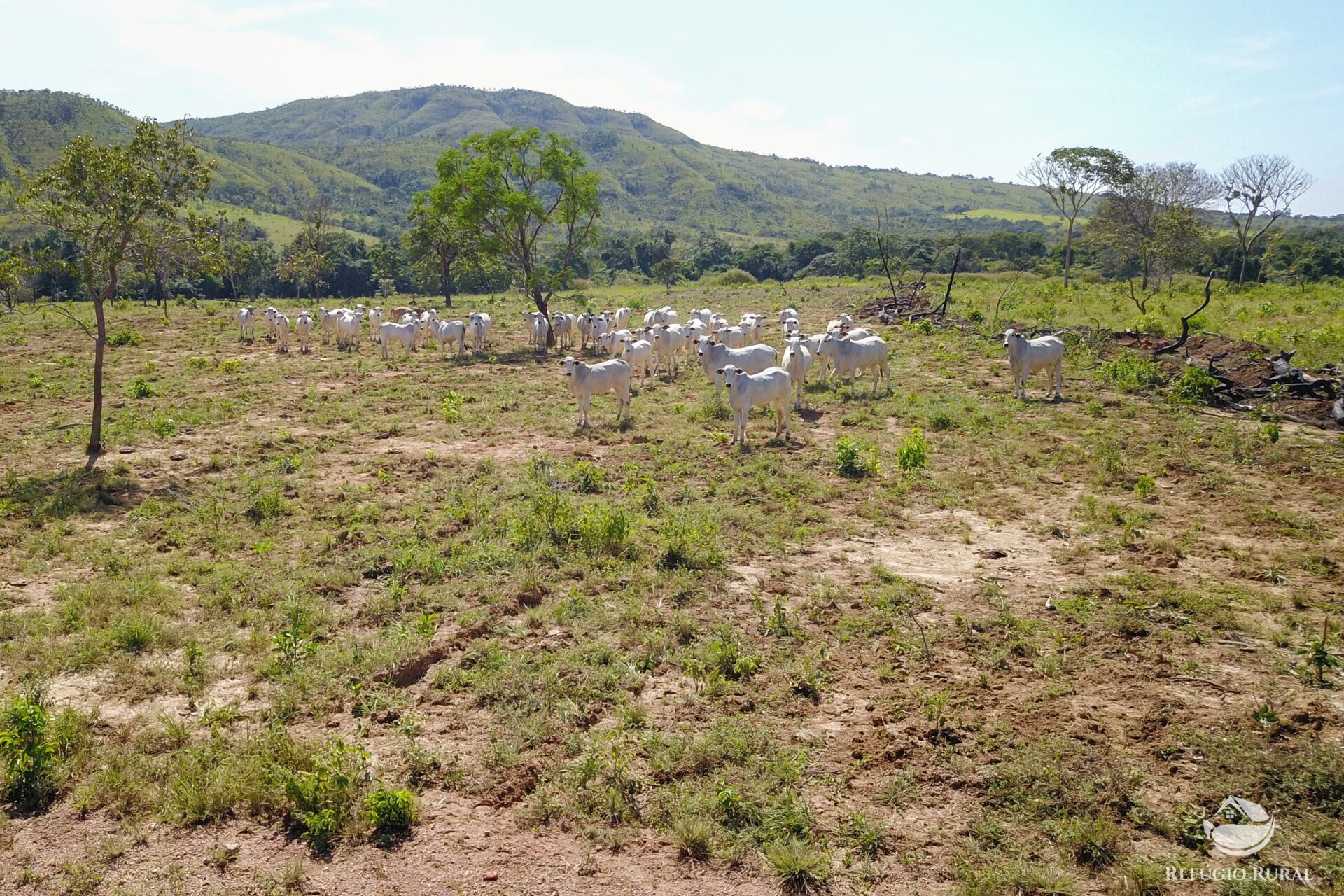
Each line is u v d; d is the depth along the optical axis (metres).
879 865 5.06
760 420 15.86
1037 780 5.66
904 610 8.19
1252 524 10.12
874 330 27.45
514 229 28.70
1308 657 7.02
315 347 26.92
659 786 5.74
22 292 48.53
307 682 6.86
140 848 5.17
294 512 10.94
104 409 16.77
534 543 9.66
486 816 5.53
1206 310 29.66
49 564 9.18
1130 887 4.79
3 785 5.64
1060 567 9.25
